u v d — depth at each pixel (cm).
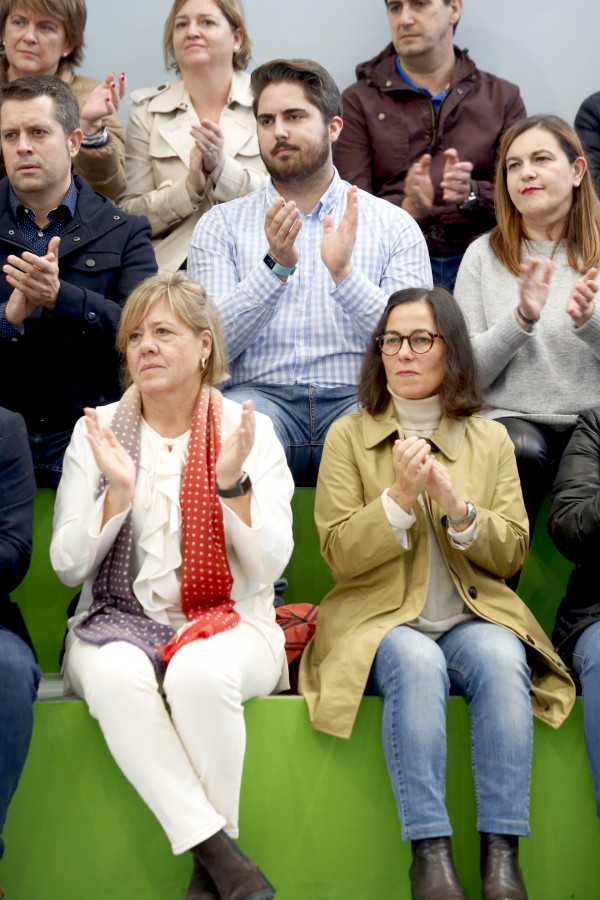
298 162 602
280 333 598
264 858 445
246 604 456
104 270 580
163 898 439
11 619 453
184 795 407
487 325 596
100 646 429
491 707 441
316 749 449
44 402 563
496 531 470
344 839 448
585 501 481
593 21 786
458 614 480
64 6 689
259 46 783
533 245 600
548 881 455
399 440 473
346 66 785
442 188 720
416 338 498
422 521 481
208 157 675
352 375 598
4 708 414
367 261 608
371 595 477
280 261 564
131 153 725
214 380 479
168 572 448
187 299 466
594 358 574
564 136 586
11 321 543
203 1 714
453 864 419
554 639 488
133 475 438
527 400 578
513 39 785
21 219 582
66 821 439
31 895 436
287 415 584
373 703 453
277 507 459
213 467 456
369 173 741
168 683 418
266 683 446
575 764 461
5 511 445
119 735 413
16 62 691
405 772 429
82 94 709
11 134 567
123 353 488
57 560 444
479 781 439
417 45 725
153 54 776
